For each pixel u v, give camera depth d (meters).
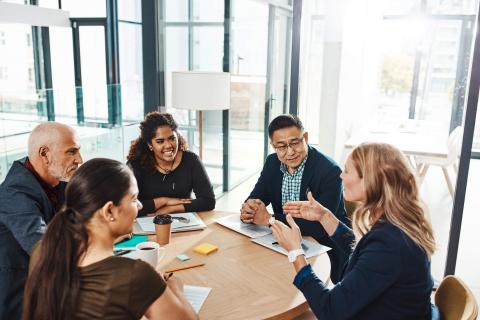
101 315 0.91
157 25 4.20
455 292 1.36
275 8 5.28
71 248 0.93
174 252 1.75
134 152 2.39
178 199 2.30
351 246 1.70
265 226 2.03
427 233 1.27
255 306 1.36
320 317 1.27
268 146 5.80
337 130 3.09
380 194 1.29
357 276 1.23
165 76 4.38
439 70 3.42
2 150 3.01
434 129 3.28
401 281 1.22
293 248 1.42
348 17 2.98
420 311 1.27
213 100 3.18
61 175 1.55
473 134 2.36
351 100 3.33
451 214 2.53
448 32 3.28
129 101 4.40
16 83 5.12
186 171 2.40
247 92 5.02
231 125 4.87
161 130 2.27
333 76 3.01
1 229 1.45
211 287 1.47
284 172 2.27
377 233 1.25
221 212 2.28
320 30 3.05
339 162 3.21
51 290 0.90
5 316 1.44
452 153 2.84
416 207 1.26
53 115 3.42
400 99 3.54
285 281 1.53
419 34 3.44
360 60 3.39
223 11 4.41
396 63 3.48
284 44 5.66
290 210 1.78
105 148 4.09
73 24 5.62
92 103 3.84
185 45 4.36
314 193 2.18
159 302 0.96
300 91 2.81
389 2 3.48
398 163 1.28
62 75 5.68
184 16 4.29
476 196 2.91
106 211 0.96
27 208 1.44
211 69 4.51
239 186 5.20
